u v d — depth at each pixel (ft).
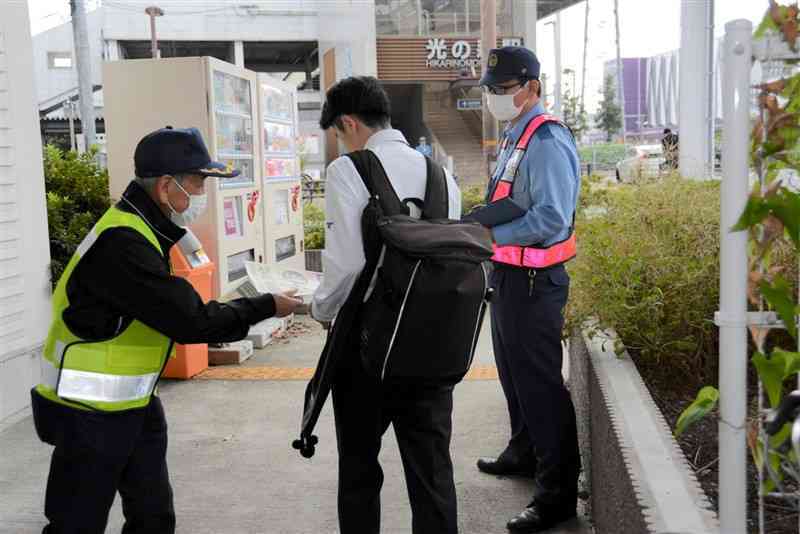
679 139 32.27
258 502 12.76
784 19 5.84
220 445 15.26
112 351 8.24
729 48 5.86
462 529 11.67
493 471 13.66
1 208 16.58
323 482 13.52
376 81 9.53
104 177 22.02
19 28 17.20
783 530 8.06
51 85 146.41
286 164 26.05
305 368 20.63
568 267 13.32
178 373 19.49
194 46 156.76
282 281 10.18
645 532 6.58
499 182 11.30
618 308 11.92
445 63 92.43
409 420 9.32
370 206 8.69
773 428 5.00
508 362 11.46
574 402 15.19
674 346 12.25
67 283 8.25
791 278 8.61
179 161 8.36
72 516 8.29
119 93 20.07
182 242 10.30
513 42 83.20
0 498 12.96
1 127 16.56
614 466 8.65
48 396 8.40
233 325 8.62
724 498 6.26
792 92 6.08
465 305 8.45
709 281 12.26
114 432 8.28
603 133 192.13
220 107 20.42
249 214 22.43
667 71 193.57
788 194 5.79
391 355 8.41
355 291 8.75
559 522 11.60
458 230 8.57
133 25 143.74
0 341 16.56
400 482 13.55
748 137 5.91
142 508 9.04
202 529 11.82
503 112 11.43
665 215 13.15
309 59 171.42
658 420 8.98
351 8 85.61
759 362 6.15
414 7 92.17
